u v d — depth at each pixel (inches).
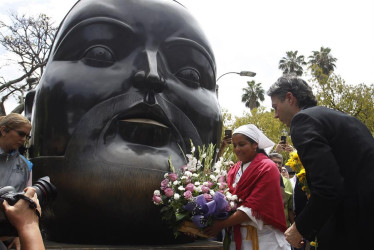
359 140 96.3
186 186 141.3
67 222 157.6
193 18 189.3
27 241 48.6
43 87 167.3
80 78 161.6
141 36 169.6
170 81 171.3
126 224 154.7
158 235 160.6
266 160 138.6
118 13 169.9
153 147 162.9
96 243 159.2
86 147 155.6
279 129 1151.6
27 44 640.4
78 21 169.6
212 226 137.9
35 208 51.1
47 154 161.2
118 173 152.3
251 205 132.0
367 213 90.1
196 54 181.0
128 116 161.6
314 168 92.0
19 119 124.7
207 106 181.5
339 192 89.5
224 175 158.1
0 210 51.9
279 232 135.1
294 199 185.0
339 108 965.2
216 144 187.9
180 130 170.1
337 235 94.2
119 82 162.2
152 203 154.8
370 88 978.1
